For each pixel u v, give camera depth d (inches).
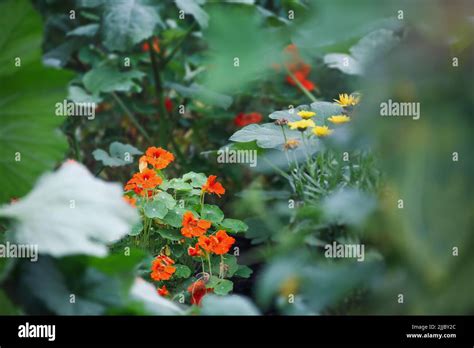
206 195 128.2
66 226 44.1
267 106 144.9
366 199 32.7
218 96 120.0
